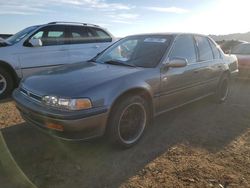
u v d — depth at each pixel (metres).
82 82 3.18
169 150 3.49
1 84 6.04
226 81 5.94
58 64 6.91
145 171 2.97
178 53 4.29
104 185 2.70
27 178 2.77
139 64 3.96
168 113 5.06
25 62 6.30
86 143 3.61
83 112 2.91
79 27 7.45
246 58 8.76
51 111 2.94
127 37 4.84
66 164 3.08
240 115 5.12
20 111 3.53
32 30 6.57
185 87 4.38
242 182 2.79
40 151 3.35
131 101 3.38
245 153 3.47
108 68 3.78
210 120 4.76
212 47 5.45
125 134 3.47
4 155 3.21
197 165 3.11
